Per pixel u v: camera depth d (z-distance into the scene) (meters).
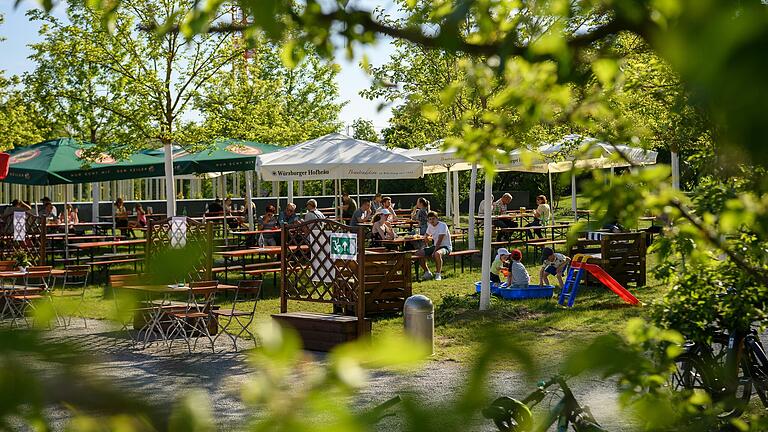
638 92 3.74
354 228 12.34
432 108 2.52
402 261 15.17
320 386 0.83
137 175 21.59
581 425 4.96
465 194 41.12
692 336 5.71
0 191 33.00
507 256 16.83
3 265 14.49
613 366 0.92
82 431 0.75
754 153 0.61
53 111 21.33
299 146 19.61
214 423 0.82
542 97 2.16
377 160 18.89
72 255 25.23
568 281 15.94
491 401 0.78
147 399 0.80
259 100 23.41
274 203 40.72
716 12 0.62
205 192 44.09
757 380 7.04
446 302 15.20
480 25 1.52
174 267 0.87
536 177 43.59
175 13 1.34
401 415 0.78
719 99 0.60
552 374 0.92
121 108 21.31
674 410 1.40
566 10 1.23
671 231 2.17
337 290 12.55
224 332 13.62
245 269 18.70
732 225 1.92
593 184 2.11
